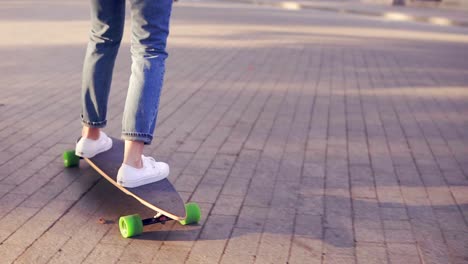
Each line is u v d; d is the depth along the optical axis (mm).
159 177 3490
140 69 3305
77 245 3176
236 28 14180
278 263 3055
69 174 4184
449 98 7340
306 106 6578
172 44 11023
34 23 12961
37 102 6223
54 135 5094
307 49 11266
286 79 8109
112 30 3725
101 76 3799
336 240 3336
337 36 13812
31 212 3551
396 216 3688
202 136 5242
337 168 4551
